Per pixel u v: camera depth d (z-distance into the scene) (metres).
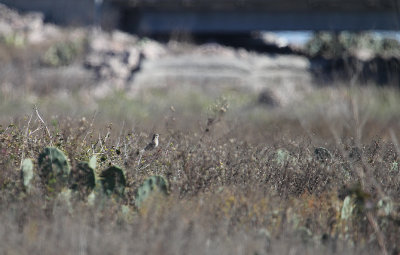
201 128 31.53
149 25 185.75
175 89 125.44
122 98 98.94
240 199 20.77
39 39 152.62
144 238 16.55
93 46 145.12
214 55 151.25
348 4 161.00
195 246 16.17
